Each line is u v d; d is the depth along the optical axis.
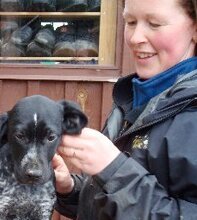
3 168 2.11
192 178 1.70
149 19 2.00
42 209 2.15
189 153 1.71
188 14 2.00
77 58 4.11
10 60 4.19
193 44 2.06
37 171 1.92
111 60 4.03
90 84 3.99
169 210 1.68
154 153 1.79
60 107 2.00
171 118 1.82
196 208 1.69
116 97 2.28
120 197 1.71
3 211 2.10
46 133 1.95
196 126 1.75
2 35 4.24
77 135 1.81
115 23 4.01
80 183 2.40
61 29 4.20
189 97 1.78
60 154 2.00
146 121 1.85
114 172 1.73
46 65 4.05
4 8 4.24
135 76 2.26
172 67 2.03
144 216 1.68
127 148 1.95
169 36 1.99
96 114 3.99
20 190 2.12
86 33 4.13
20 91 4.06
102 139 1.78
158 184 1.73
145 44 2.03
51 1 4.18
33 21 4.23
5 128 2.06
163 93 1.91
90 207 2.01
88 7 4.11
